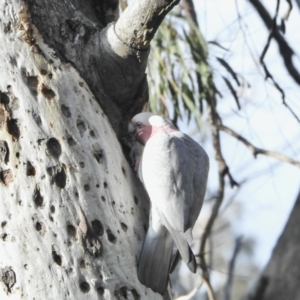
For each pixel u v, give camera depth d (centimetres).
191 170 865
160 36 1243
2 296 776
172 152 859
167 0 802
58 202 790
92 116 831
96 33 857
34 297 770
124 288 795
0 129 806
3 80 812
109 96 865
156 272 821
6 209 792
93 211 798
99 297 780
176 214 829
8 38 823
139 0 813
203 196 879
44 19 838
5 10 828
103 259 791
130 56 842
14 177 796
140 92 897
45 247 779
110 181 820
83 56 847
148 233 831
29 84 815
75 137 811
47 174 793
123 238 810
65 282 773
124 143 878
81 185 800
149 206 872
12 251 781
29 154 798
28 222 785
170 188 841
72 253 781
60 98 816
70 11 858
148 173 848
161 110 1243
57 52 834
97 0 909
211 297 1211
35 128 802
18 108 807
